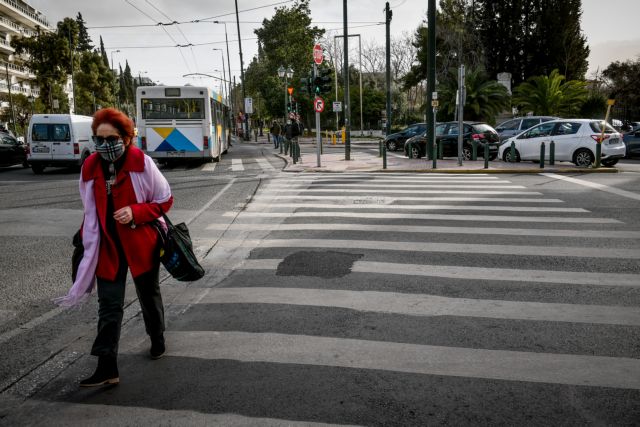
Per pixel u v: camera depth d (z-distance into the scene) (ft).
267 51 183.52
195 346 13.08
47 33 190.70
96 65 247.91
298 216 30.68
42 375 11.80
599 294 16.40
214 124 68.49
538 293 16.61
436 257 21.01
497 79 147.13
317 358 12.25
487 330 13.78
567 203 33.63
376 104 186.60
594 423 9.46
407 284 17.71
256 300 16.46
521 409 9.95
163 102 63.87
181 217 31.30
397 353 12.46
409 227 26.84
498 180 46.01
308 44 173.58
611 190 39.06
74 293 10.48
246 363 12.05
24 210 34.58
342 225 27.73
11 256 22.88
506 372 11.45
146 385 11.12
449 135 67.67
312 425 9.49
